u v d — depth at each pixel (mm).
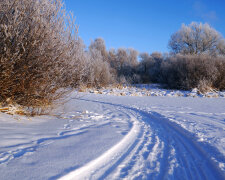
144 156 3479
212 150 3639
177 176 2824
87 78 17875
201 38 36594
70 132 4457
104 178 2602
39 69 5023
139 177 2727
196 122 6180
